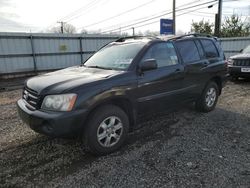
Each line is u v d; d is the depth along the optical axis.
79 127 2.96
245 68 8.89
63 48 15.34
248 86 8.62
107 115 3.23
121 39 4.72
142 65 3.53
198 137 3.89
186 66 4.46
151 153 3.34
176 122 4.63
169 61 4.20
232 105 5.93
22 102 3.43
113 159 3.20
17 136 3.98
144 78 3.65
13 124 4.62
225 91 7.73
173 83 4.19
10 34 12.97
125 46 4.17
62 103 2.87
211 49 5.40
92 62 4.30
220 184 2.60
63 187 2.59
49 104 2.92
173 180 2.68
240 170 2.87
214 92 5.38
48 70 14.96
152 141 3.75
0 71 13.02
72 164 3.08
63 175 2.83
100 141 3.23
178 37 4.64
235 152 3.34
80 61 16.36
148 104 3.81
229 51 18.59
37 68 14.45
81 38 16.06
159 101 3.99
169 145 3.59
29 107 3.15
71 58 15.89
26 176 2.80
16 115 5.26
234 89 8.06
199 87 4.89
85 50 16.45
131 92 3.48
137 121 3.84
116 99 3.35
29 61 14.04
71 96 2.88
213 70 5.18
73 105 2.88
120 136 3.45
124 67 3.64
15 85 10.59
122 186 2.59
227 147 3.50
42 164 3.08
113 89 3.22
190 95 4.70
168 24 19.30
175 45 4.44
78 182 2.68
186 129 4.26
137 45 4.01
